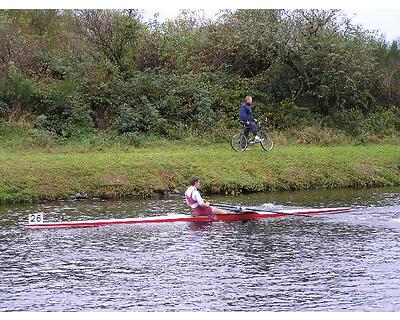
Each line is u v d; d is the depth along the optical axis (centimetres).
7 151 3256
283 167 3222
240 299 1505
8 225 2252
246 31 4384
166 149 3541
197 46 4594
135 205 2659
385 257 1839
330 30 4369
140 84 4028
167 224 2286
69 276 1675
